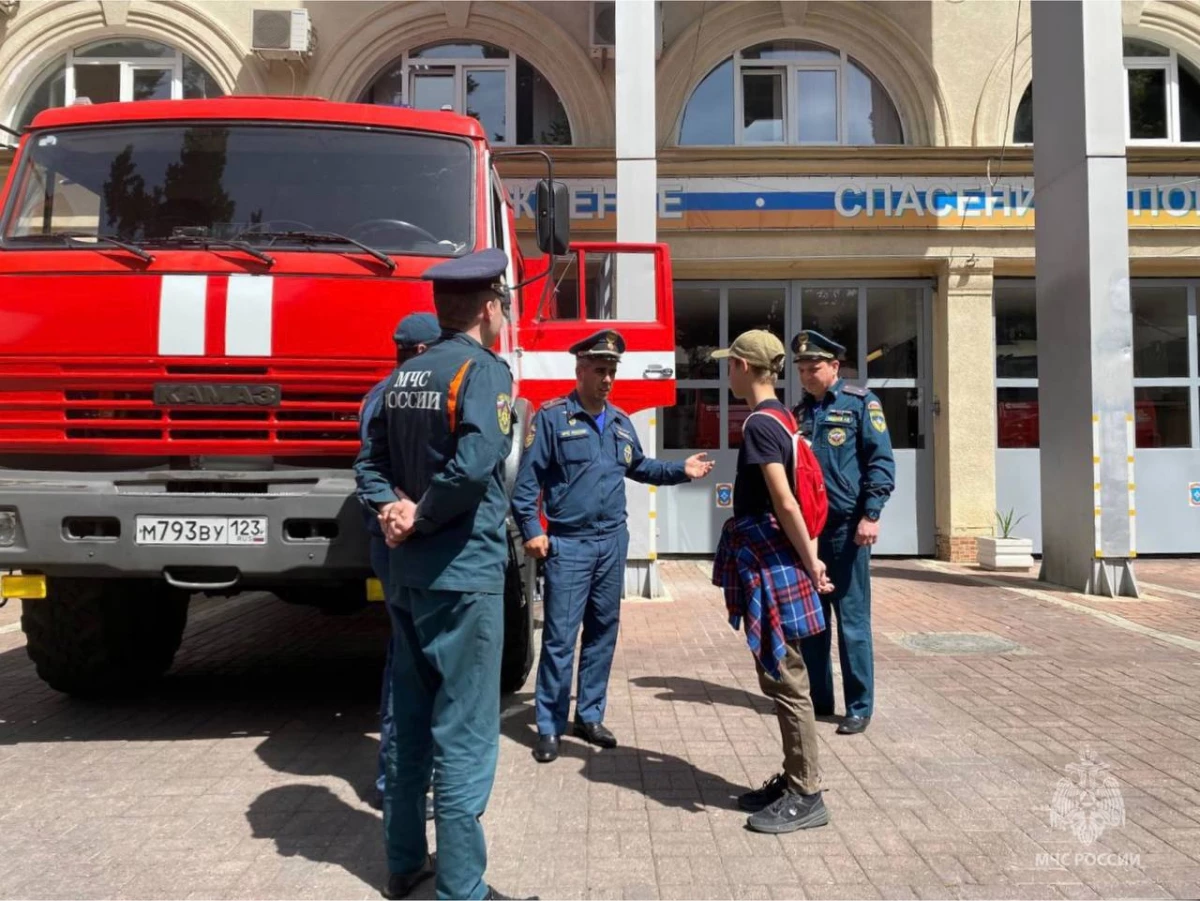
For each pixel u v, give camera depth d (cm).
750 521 395
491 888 318
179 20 1206
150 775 446
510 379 316
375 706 576
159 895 325
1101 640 739
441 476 292
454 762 306
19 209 485
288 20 1182
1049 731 506
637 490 953
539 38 1222
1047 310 1029
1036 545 1264
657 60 1231
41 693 606
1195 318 1283
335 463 458
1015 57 1234
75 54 1229
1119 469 952
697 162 1192
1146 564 1225
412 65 1248
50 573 449
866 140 1266
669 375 674
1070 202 981
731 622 400
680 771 452
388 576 361
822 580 391
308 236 475
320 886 333
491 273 316
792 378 1266
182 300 453
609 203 1194
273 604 982
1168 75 1278
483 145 525
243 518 442
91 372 450
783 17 1230
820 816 382
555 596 479
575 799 416
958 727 514
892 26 1229
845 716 523
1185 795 413
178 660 713
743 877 339
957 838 371
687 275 1259
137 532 441
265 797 418
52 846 365
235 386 452
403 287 465
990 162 1202
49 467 458
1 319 451
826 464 513
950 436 1225
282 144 504
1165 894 325
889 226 1200
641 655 700
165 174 494
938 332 1251
